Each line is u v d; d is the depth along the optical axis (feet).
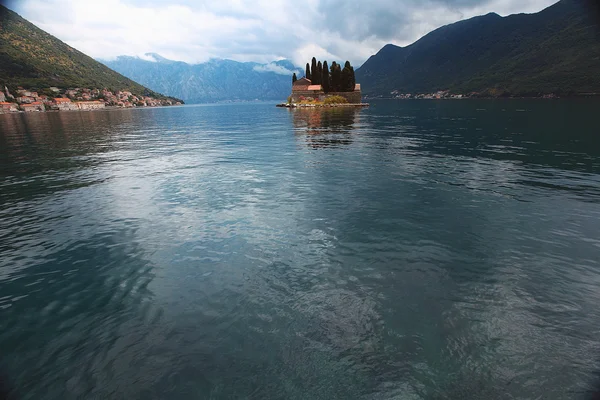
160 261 25.20
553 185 43.45
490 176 49.21
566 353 15.24
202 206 38.14
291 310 18.84
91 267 24.48
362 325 17.39
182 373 14.62
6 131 168.04
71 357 15.75
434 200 38.27
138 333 17.28
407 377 14.16
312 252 25.99
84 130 167.32
